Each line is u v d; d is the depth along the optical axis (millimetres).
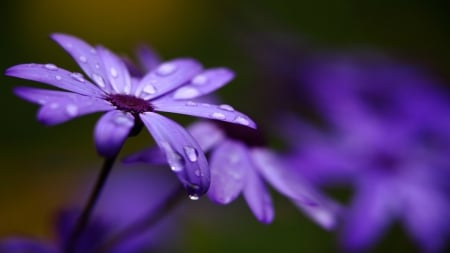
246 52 631
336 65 583
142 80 336
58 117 300
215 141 367
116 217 508
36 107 650
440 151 513
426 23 746
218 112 322
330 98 538
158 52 735
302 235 544
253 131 368
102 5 740
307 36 645
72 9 732
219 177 351
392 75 574
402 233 513
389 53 644
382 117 521
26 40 701
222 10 694
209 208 523
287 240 542
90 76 326
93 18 737
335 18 760
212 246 518
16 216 596
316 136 489
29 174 625
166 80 338
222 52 714
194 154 313
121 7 744
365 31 755
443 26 740
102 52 338
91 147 646
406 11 753
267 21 670
